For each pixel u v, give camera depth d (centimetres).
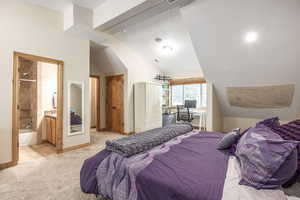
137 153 162
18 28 274
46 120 412
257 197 94
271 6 222
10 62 264
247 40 271
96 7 325
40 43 301
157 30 385
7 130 259
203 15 270
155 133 219
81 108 366
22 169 250
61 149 327
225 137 177
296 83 290
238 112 427
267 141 113
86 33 350
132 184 127
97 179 149
